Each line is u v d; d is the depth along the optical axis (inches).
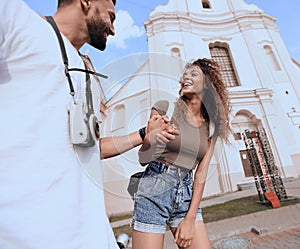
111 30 42.8
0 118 26.0
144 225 59.2
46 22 34.0
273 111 528.7
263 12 666.2
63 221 26.9
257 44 612.1
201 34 632.4
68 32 38.3
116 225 225.6
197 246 61.9
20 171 25.3
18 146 25.7
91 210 31.7
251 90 543.5
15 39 26.8
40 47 29.1
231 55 614.5
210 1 708.0
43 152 26.9
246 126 534.3
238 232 185.0
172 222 66.3
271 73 584.7
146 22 626.2
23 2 30.2
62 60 32.2
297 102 552.4
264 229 175.3
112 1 44.3
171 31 599.5
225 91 61.1
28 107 27.0
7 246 23.5
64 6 38.7
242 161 472.1
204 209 289.1
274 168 308.0
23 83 27.4
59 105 29.6
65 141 29.5
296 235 159.0
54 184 27.1
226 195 365.7
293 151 496.7
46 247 25.0
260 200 287.7
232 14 669.3
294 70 607.2
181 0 686.5
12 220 24.0
